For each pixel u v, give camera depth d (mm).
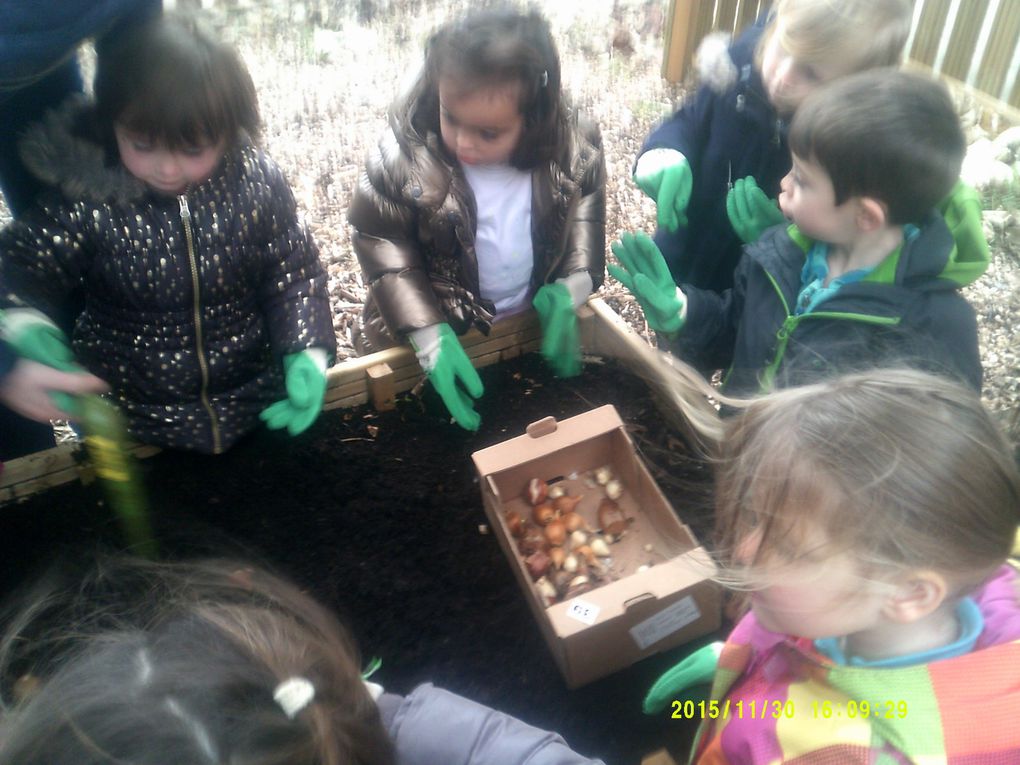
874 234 1215
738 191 1536
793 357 1339
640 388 1800
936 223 1218
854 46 1294
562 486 1562
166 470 1624
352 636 1395
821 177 1157
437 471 1654
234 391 1625
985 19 2779
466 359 1642
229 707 568
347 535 1544
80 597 1188
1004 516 682
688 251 1864
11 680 928
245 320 1569
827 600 717
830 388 759
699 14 3096
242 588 846
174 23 1191
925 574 676
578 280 1742
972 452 679
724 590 1277
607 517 1493
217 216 1402
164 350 1507
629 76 3371
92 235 1353
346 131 3014
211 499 1584
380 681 1340
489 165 1578
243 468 1639
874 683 721
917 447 676
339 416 1746
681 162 1634
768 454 734
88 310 1519
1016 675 691
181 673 580
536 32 1342
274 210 1479
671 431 1705
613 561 1453
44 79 1356
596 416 1504
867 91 1120
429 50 1386
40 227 1325
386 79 3342
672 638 1339
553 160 1566
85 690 572
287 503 1589
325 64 3453
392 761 728
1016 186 2570
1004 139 2660
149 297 1437
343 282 2365
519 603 1446
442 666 1363
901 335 1236
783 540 718
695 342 1569
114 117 1199
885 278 1243
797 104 1403
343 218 2588
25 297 1350
